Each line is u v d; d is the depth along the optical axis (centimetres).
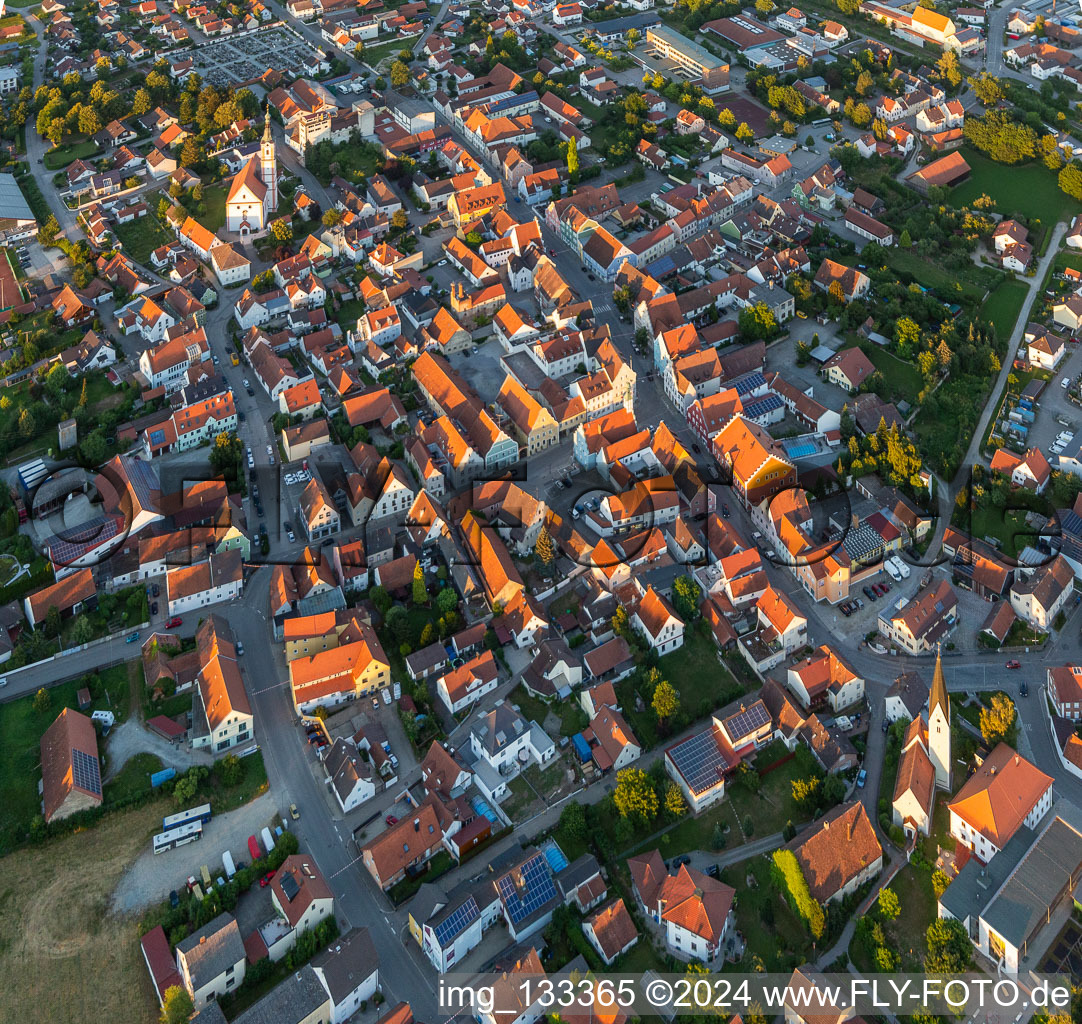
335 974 16850
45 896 18800
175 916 18212
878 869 18712
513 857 19325
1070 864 17862
